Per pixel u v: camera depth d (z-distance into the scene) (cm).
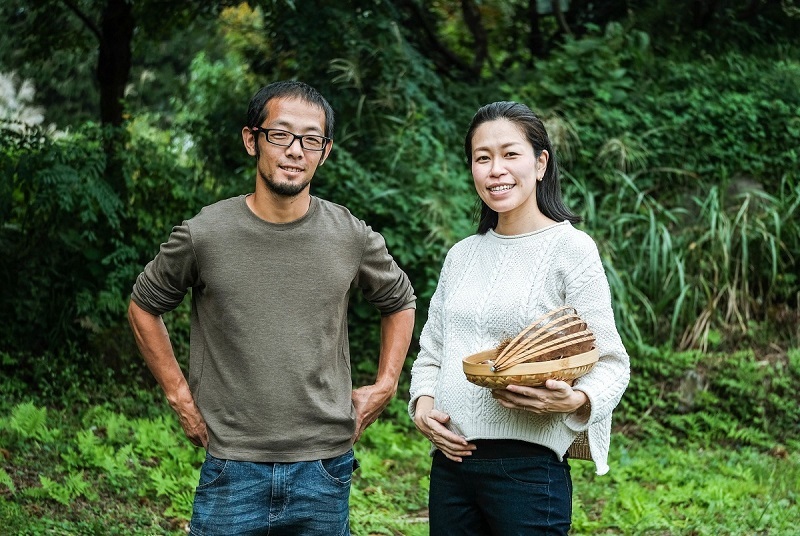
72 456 544
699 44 1079
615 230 877
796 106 954
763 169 931
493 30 1177
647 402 747
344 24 897
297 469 289
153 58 1281
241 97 983
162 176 802
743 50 1089
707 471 641
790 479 618
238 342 288
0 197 735
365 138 896
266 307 288
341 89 898
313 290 292
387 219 807
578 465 632
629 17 1092
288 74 988
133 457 555
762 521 531
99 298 738
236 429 288
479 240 310
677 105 959
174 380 300
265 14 940
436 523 302
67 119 1157
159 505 504
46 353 734
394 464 621
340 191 793
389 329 329
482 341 293
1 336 747
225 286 288
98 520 459
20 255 762
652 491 590
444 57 1078
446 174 818
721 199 908
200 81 1023
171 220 807
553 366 262
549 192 301
